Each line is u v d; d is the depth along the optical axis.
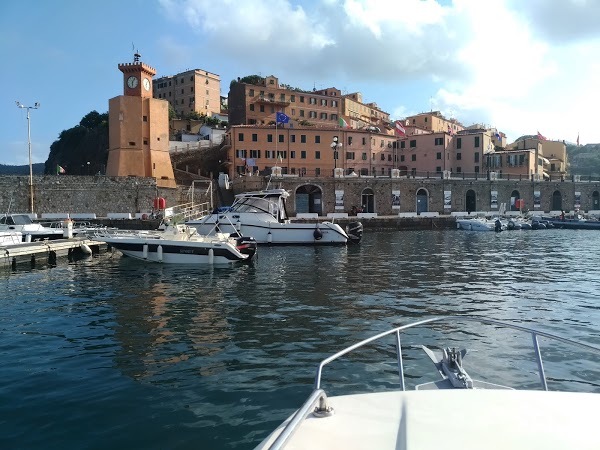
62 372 8.55
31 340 10.62
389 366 8.68
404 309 13.63
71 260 25.97
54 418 6.65
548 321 12.32
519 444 3.04
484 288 17.27
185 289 17.03
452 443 3.05
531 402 3.72
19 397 7.40
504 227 56.16
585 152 183.75
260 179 55.56
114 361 9.18
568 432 3.20
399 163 84.75
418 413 3.51
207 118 91.44
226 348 9.95
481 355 9.25
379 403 3.71
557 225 59.91
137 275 20.47
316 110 89.00
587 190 74.12
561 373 8.29
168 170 59.84
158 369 8.69
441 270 22.22
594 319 12.58
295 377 8.19
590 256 28.55
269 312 13.27
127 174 56.50
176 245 24.02
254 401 7.21
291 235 34.50
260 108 82.81
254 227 34.12
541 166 89.88
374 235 48.75
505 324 5.53
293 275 20.48
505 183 67.50
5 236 27.08
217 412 6.83
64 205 46.44
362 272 21.44
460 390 4.00
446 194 63.44
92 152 88.75
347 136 74.25
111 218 43.66
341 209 57.53
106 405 7.09
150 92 60.41
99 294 16.12
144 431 6.26
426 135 82.44
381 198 59.94
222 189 57.72
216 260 23.91
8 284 18.28
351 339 10.53
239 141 68.19
